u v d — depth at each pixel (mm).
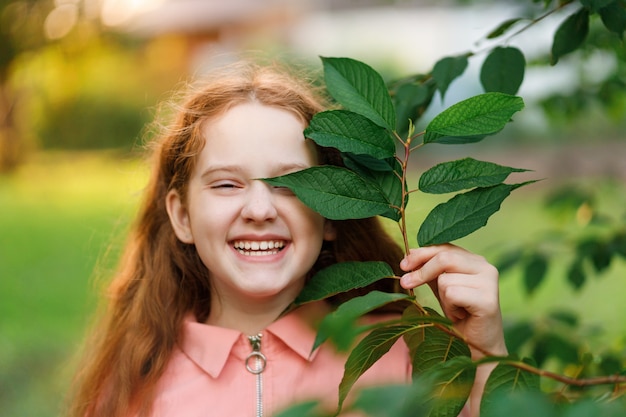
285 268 1424
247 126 1412
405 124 1470
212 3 13508
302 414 648
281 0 13484
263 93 1460
